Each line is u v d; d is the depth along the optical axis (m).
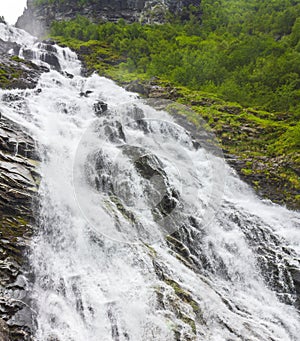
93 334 6.79
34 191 8.51
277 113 17.17
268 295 9.40
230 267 9.68
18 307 6.52
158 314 6.99
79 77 22.44
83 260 7.95
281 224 11.53
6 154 9.22
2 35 29.67
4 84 16.52
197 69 22.09
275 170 13.33
